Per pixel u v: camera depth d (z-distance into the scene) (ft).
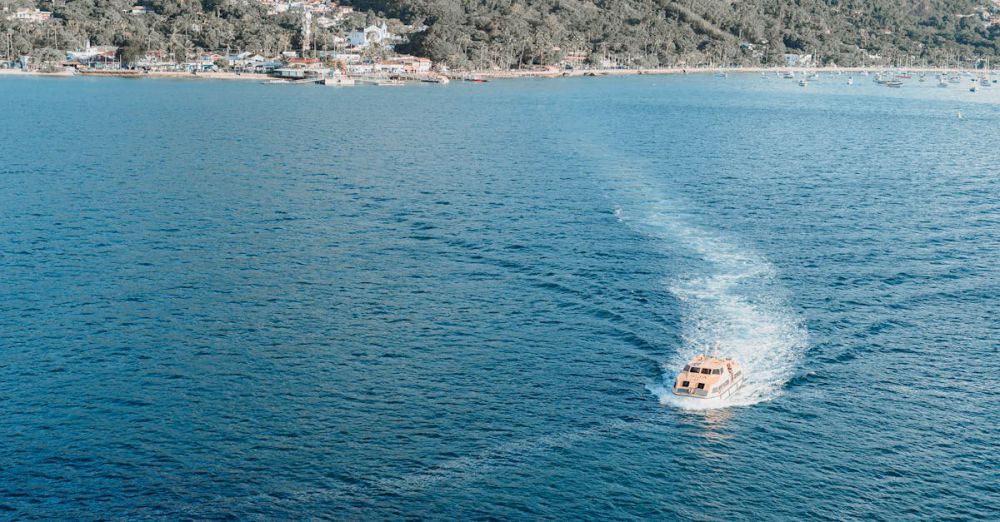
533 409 270.87
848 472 241.14
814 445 252.83
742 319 339.77
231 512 223.10
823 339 321.52
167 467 240.53
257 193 563.07
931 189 604.08
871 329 332.39
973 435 259.80
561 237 454.40
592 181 609.01
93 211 504.43
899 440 256.32
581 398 277.23
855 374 295.07
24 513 221.25
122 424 260.83
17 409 268.00
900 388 286.25
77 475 236.22
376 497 229.04
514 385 286.05
